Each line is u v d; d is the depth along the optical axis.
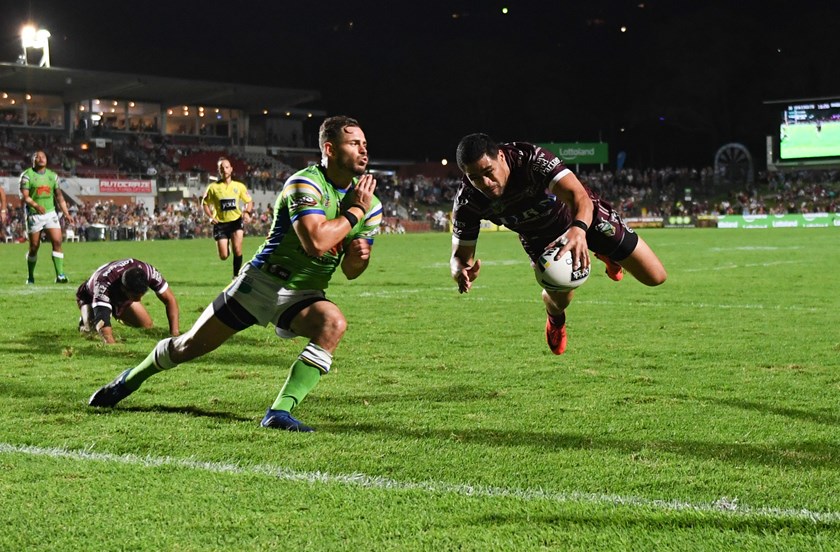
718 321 9.58
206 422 4.78
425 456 4.09
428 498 3.47
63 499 3.46
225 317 4.82
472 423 4.78
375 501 3.44
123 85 54.91
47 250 28.12
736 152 65.38
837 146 53.84
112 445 4.29
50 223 14.37
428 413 5.04
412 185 63.16
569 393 5.63
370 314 10.27
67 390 5.71
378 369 6.60
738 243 30.19
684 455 4.09
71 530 3.13
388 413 5.04
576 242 4.56
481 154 4.79
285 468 3.91
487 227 52.91
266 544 3.00
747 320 9.66
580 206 4.77
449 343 7.98
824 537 3.03
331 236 4.48
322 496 3.50
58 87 55.41
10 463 3.96
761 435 4.48
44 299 11.66
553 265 5.29
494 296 12.52
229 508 3.36
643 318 9.87
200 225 45.78
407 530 3.12
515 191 5.11
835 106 53.75
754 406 5.20
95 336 8.16
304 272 4.78
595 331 8.78
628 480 3.70
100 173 49.84
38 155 14.22
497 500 3.45
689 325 9.24
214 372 6.43
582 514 3.28
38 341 7.98
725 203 60.06
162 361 5.02
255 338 8.16
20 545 3.00
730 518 3.22
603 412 5.05
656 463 3.96
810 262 20.00
